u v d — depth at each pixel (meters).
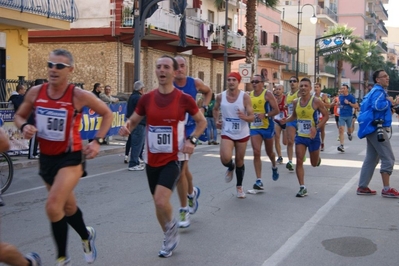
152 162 5.59
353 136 22.41
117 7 23.09
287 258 5.66
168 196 5.41
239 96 8.11
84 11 23.56
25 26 18.75
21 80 15.33
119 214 7.63
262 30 43.06
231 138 8.34
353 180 10.67
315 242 6.27
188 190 7.21
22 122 4.74
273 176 10.07
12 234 6.61
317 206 8.21
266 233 6.63
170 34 24.95
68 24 19.59
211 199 8.68
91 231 5.17
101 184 10.17
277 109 9.18
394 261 5.61
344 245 6.16
